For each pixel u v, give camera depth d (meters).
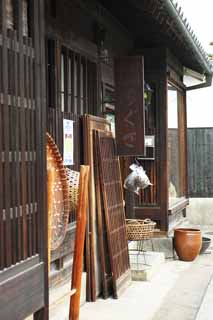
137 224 7.96
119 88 7.50
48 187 4.04
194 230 9.78
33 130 3.53
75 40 6.56
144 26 8.38
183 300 6.82
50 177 4.07
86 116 6.50
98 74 7.40
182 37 8.26
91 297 6.41
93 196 6.44
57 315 5.22
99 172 6.55
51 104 5.95
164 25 7.59
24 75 3.44
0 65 3.16
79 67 6.80
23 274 3.36
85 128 6.48
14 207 3.32
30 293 3.45
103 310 6.14
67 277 6.14
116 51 8.52
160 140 9.69
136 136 7.39
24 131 3.42
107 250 6.68
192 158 14.84
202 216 14.63
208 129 14.75
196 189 14.81
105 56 7.68
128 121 7.43
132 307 6.33
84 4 6.84
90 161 6.46
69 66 6.53
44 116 3.65
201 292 7.25
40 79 3.62
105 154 6.78
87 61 7.18
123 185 9.23
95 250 6.46
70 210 5.41
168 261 9.45
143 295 6.90
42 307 3.63
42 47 3.64
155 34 8.86
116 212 6.97
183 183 12.05
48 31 5.77
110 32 8.13
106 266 6.69
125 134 7.44
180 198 11.61
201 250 10.26
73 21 6.55
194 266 9.08
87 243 6.33
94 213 6.45
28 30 3.59
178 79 11.15
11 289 3.22
